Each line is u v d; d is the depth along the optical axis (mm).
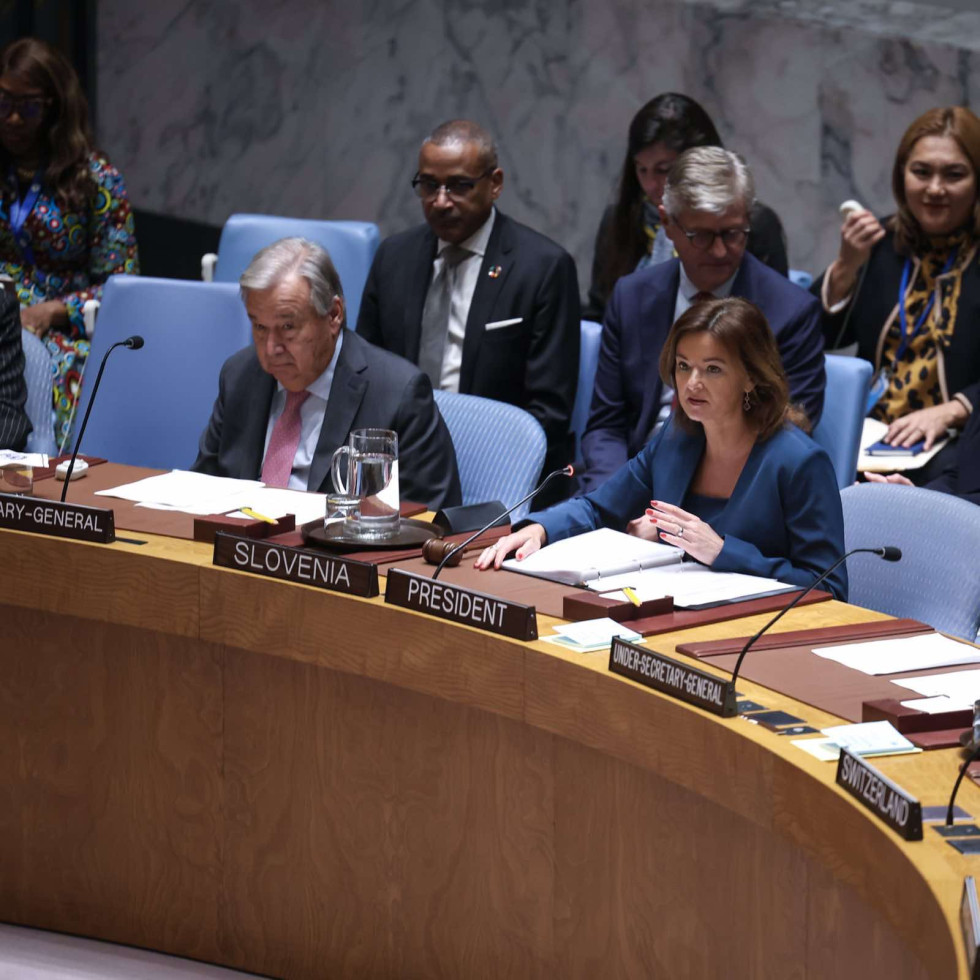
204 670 9477
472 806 8523
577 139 25141
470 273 15430
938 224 15555
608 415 14672
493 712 8172
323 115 26562
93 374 15250
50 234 17844
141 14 26906
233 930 9672
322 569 8617
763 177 24109
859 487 10750
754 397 9945
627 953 7852
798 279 17391
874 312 16188
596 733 7465
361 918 9125
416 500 11844
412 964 8945
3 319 13836
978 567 10016
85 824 10094
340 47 26250
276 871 9430
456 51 25594
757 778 6574
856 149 23594
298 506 10422
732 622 8297
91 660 9867
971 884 5141
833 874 6277
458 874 8656
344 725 8992
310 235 17000
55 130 17734
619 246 16797
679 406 10328
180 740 9648
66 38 26562
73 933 10242
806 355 13656
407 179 26219
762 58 23797
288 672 9164
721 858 7254
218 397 12930
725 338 9773
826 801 6152
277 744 9289
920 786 6152
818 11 23328
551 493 14984
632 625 8102
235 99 26938
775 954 6984
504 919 8477
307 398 12203
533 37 25078
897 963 6215
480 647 7961
